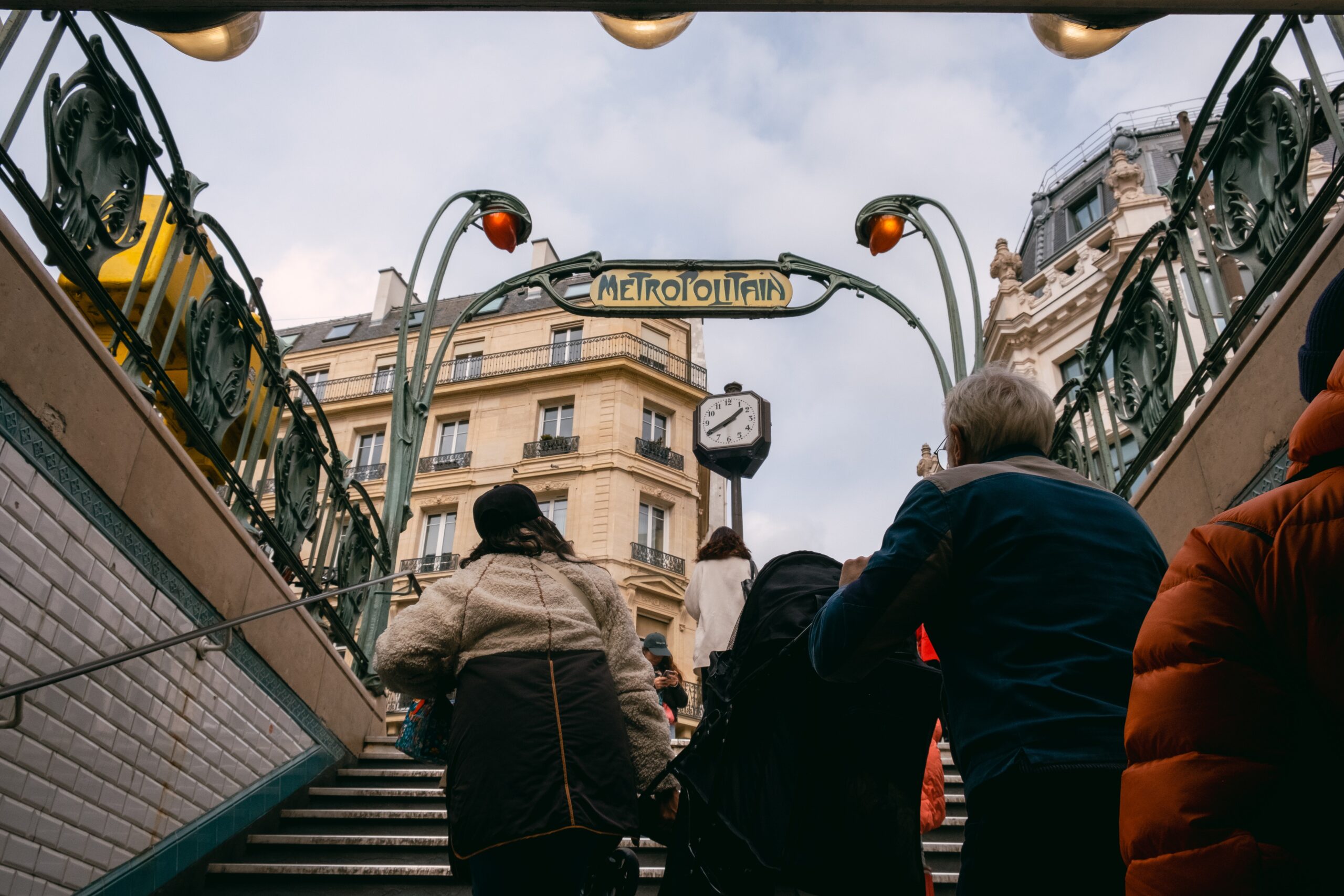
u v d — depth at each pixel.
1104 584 1.65
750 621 2.62
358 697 6.41
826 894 2.17
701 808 2.54
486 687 2.21
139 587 3.78
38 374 3.11
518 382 34.22
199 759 4.27
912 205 8.67
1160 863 1.11
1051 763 1.46
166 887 3.95
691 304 8.46
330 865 4.25
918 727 2.22
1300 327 3.38
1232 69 4.08
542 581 2.44
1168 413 4.69
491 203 8.33
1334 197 3.34
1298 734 1.11
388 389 36.09
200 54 2.62
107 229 3.56
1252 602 1.17
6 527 2.99
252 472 4.91
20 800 3.11
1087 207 37.25
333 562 6.28
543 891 2.09
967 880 1.55
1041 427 2.00
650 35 2.79
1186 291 11.57
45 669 3.21
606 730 2.21
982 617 1.69
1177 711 1.15
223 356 4.54
